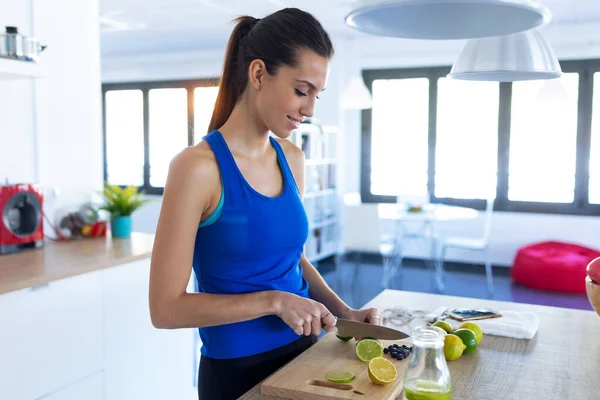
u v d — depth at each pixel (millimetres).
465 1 842
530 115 6078
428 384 939
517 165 6191
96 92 3213
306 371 1179
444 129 6508
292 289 1321
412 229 6625
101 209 3010
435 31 1037
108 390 2445
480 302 1811
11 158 2734
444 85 6461
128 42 6742
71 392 2273
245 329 1253
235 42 1254
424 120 6609
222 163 1179
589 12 5137
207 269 1241
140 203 3080
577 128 5902
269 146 1317
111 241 2916
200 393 1314
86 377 2344
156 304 1129
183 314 1118
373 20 992
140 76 7738
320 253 6410
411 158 6730
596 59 5762
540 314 1680
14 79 2699
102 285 2404
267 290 1260
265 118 1196
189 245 1143
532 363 1295
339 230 6832
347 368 1193
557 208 6055
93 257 2484
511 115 6160
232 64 1254
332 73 6629
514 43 1585
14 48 2418
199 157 1151
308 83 1146
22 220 2629
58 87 2965
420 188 6723
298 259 1369
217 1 4746
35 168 2859
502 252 6305
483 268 6289
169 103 7730
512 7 933
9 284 1998
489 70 1581
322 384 1115
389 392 1073
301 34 1129
